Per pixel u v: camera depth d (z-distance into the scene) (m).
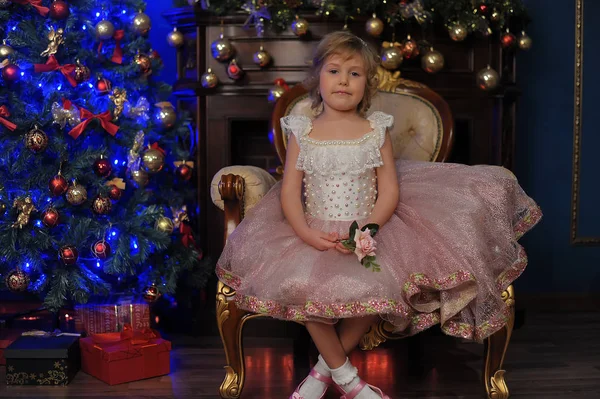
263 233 2.17
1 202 2.61
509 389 2.44
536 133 3.68
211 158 3.30
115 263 2.71
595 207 3.72
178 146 3.14
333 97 2.24
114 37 2.88
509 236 2.18
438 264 2.07
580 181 3.71
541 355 2.86
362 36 3.26
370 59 2.27
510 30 3.41
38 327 2.98
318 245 2.08
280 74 3.26
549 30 3.64
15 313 3.25
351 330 2.10
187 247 3.07
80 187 2.68
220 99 3.28
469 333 2.12
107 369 2.49
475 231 2.09
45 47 2.71
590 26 3.66
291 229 2.19
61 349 2.48
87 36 2.90
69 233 2.69
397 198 2.21
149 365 2.57
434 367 2.72
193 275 3.13
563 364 2.73
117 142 2.87
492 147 3.37
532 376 2.58
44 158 2.74
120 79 2.92
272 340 3.15
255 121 3.54
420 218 2.15
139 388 2.46
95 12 2.88
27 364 2.48
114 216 2.86
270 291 2.02
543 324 3.39
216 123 3.29
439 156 2.85
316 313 1.94
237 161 3.58
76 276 2.68
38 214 2.69
